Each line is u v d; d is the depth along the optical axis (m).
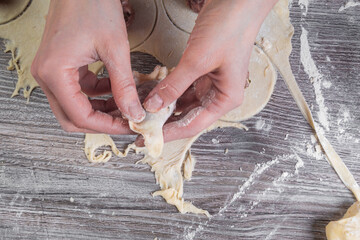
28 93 1.28
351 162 1.32
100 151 1.31
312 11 1.31
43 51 0.85
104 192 1.31
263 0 0.90
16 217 1.29
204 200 1.32
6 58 1.27
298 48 1.31
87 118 0.95
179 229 1.32
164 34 1.26
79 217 1.30
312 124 1.32
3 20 1.25
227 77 0.93
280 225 1.33
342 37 1.32
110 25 0.86
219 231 1.32
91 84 1.08
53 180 1.30
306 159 1.33
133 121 0.92
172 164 1.30
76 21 0.85
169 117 1.05
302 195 1.32
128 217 1.31
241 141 1.32
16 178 1.29
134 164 1.31
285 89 1.32
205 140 1.32
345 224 1.25
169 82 0.88
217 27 0.87
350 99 1.32
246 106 1.31
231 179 1.32
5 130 1.29
